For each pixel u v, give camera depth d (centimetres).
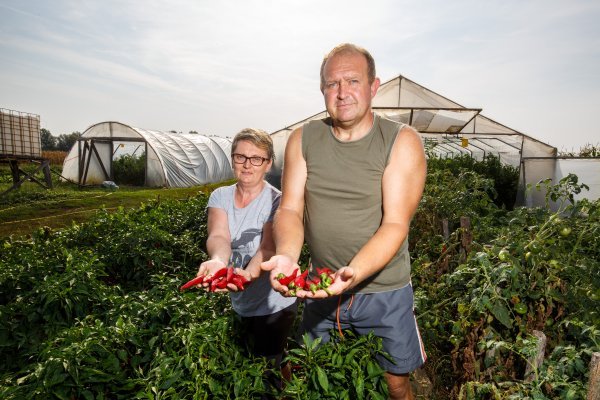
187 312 306
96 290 389
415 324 225
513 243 329
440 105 1305
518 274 307
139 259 517
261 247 247
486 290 295
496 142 1484
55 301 357
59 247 520
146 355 264
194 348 245
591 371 219
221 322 270
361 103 190
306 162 213
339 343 225
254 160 250
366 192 200
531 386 246
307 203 215
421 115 1330
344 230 206
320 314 234
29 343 343
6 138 1645
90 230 609
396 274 213
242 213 261
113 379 239
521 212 439
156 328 287
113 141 2069
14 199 1370
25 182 1997
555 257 329
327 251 216
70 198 1428
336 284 162
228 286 195
